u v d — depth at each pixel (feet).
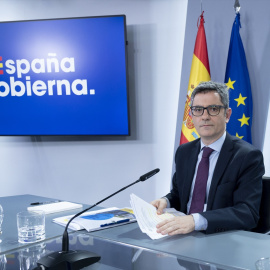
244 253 3.65
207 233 4.36
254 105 9.02
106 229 4.63
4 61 10.68
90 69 10.29
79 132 10.53
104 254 3.63
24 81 10.64
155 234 4.25
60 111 10.56
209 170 5.58
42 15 10.99
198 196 5.54
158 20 10.26
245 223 4.66
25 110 10.70
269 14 8.80
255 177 5.14
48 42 10.44
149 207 5.06
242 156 5.24
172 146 10.30
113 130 10.33
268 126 9.04
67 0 10.81
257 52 8.95
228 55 8.93
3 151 11.36
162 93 10.33
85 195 10.97
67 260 3.28
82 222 4.77
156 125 10.42
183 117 9.34
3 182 11.41
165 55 10.25
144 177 4.58
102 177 10.85
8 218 5.33
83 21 10.19
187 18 9.78
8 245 4.03
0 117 10.82
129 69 10.52
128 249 3.80
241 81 8.74
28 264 3.38
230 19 9.28
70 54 10.37
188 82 9.81
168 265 3.30
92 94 10.34
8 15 11.18
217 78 9.47
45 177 11.18
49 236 4.35
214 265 3.30
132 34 10.44
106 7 10.59
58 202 6.41
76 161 10.98
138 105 10.53
